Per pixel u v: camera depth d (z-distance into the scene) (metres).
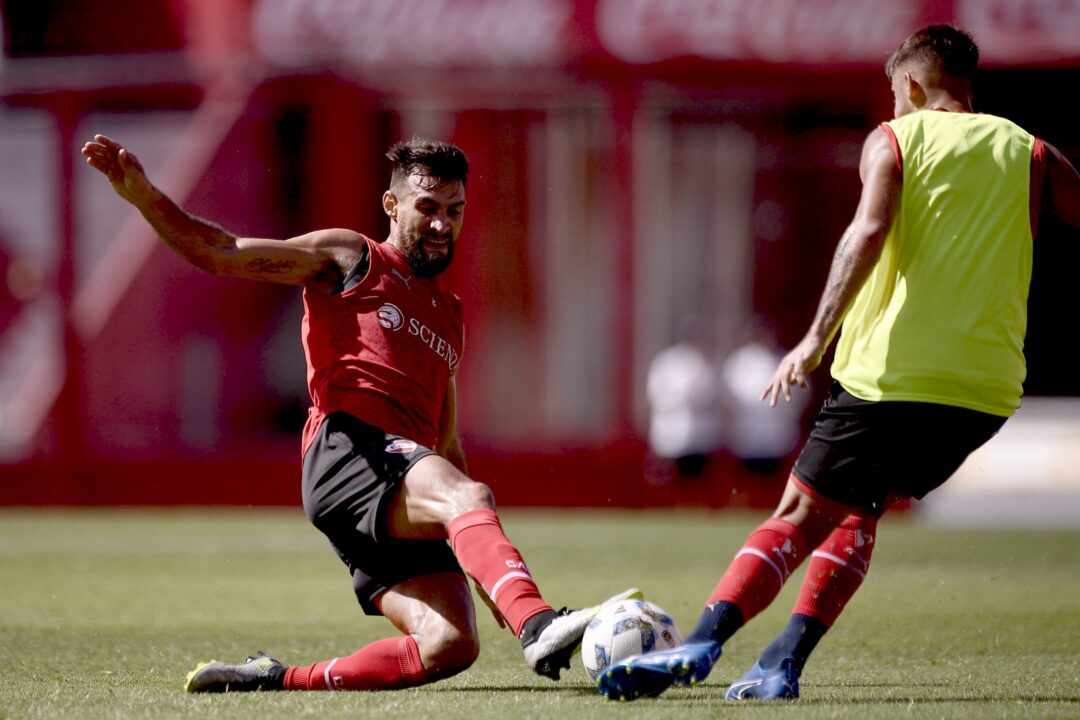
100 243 64.88
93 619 25.81
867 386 15.92
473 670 19.33
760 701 15.96
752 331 58.62
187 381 60.38
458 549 15.72
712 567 35.44
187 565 36.81
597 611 15.23
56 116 59.72
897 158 16.19
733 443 55.75
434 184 17.14
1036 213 16.59
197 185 59.22
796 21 55.12
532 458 56.84
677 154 58.22
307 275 17.03
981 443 16.28
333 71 56.78
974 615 26.72
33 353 68.69
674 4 55.66
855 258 15.66
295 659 20.58
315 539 44.38
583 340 58.22
